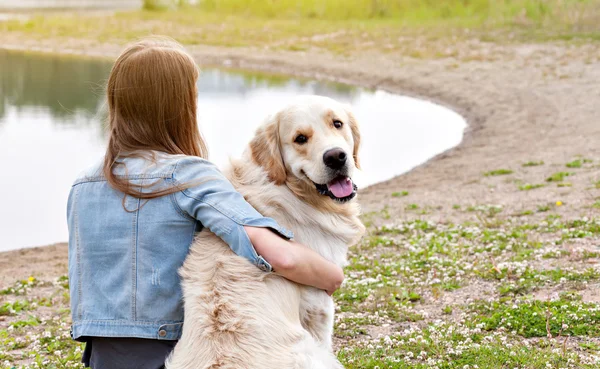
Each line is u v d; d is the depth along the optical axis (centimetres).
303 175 353
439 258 682
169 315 280
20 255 910
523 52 2369
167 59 294
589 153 1208
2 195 1172
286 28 3275
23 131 1571
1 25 3312
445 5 3344
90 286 282
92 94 2005
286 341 286
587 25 2641
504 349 438
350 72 2333
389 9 3488
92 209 284
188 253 286
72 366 464
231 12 3897
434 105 1895
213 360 271
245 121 1633
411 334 487
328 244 350
